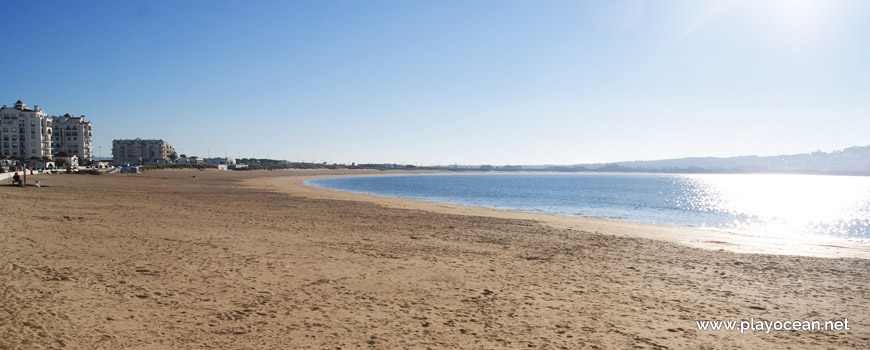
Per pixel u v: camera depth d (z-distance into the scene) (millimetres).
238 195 42031
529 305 8531
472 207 36562
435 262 12336
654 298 9289
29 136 128250
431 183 118562
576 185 112500
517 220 25219
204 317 7117
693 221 35156
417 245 15227
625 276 11344
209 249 12789
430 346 6316
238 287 8969
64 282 8477
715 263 13438
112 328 6383
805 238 25453
